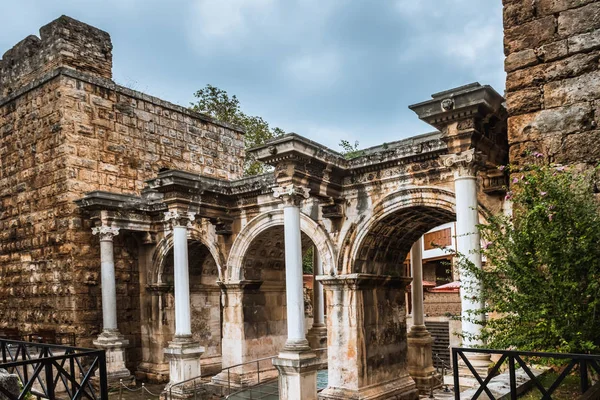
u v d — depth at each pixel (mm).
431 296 33094
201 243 22156
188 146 26453
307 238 23594
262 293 20641
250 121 40094
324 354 23891
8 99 24297
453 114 11375
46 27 23375
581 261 7344
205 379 21781
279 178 14930
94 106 22734
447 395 10453
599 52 8422
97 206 20922
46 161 22359
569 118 8539
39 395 8484
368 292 17094
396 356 18016
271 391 18469
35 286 22594
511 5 9211
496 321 8188
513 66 9086
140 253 23406
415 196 15438
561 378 5871
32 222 22844
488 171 13180
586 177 8273
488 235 8711
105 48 24297
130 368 22609
